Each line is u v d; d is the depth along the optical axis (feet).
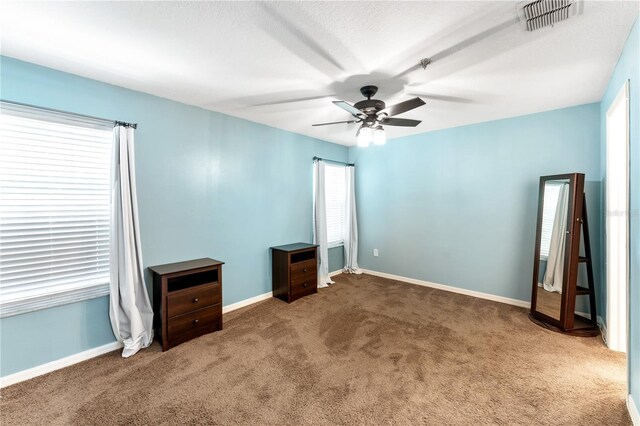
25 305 6.80
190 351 8.07
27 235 6.94
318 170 14.76
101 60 6.84
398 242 15.46
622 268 7.89
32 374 6.91
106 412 5.74
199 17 5.24
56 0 4.70
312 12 5.10
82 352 7.68
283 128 13.23
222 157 10.96
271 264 12.98
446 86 8.38
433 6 4.91
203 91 8.76
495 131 12.01
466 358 7.64
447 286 13.66
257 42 6.09
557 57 6.68
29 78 6.86
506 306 11.47
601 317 9.52
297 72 7.48
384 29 5.60
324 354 7.88
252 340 8.71
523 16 5.20
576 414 5.62
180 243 9.77
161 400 6.08
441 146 13.64
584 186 9.77
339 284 14.73
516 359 7.57
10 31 5.62
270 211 12.90
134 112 8.62
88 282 7.84
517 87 8.47
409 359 7.61
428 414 5.65
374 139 9.18
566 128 10.33
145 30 5.65
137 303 8.32
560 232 9.60
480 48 6.30
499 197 12.00
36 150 7.01
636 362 5.42
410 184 14.85
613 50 6.37
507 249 11.86
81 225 7.70
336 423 5.44
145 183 8.90
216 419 5.56
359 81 8.01
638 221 5.41
